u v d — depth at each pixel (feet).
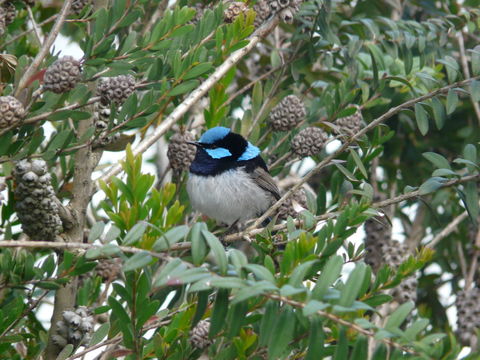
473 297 42.14
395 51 42.37
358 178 35.35
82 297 31.07
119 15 29.40
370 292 25.70
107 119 32.37
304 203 34.94
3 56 30.58
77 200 30.71
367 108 42.93
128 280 23.25
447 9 49.75
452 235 48.21
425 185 29.19
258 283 17.90
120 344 27.61
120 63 29.68
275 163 38.55
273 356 18.76
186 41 32.91
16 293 32.37
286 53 44.73
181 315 25.89
